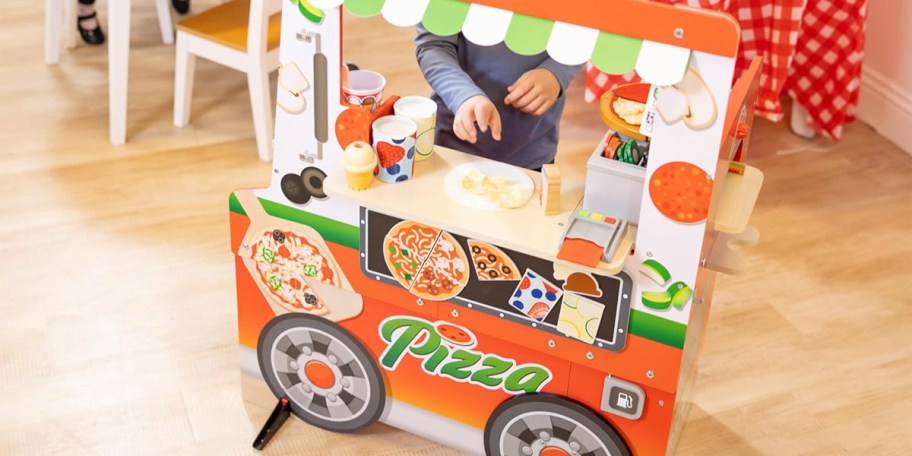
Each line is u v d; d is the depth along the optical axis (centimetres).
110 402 207
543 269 156
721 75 131
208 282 244
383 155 162
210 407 208
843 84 304
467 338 173
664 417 164
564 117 322
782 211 281
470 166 170
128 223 263
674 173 140
